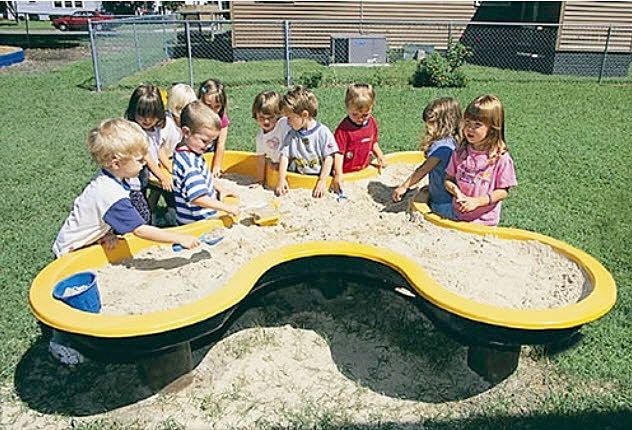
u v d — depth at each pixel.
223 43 17.31
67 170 5.78
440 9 16.69
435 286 2.51
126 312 2.47
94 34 11.15
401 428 2.43
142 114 3.76
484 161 3.20
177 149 3.29
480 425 2.43
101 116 8.61
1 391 2.64
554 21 13.92
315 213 3.54
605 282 2.56
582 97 10.49
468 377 2.74
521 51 15.10
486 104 3.06
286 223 3.36
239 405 2.57
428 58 11.54
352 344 2.97
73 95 10.45
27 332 3.00
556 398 2.59
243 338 3.00
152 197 4.33
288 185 4.02
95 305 2.46
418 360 2.86
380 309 3.27
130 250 2.99
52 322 2.21
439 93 10.58
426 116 3.70
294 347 2.95
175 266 2.88
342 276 3.02
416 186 4.05
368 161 4.40
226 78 12.09
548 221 4.44
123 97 10.28
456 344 2.96
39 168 5.83
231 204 3.50
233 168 4.63
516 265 2.86
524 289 2.65
